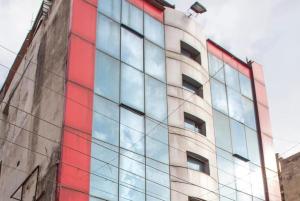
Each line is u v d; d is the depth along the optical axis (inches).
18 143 1450.5
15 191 1333.7
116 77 1312.7
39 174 1194.0
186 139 1369.3
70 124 1155.9
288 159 1722.4
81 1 1352.1
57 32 1389.0
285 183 1694.1
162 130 1341.0
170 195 1259.8
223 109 1571.1
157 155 1291.8
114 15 1409.9
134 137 1266.0
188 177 1314.0
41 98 1354.6
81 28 1306.6
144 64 1406.3
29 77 1528.1
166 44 1505.9
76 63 1244.5
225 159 1471.5
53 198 1072.8
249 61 1802.4
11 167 1450.5
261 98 1745.8
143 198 1203.2
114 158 1194.0
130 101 1306.6
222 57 1689.2
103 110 1234.6
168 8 1582.2
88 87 1234.0
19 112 1531.7
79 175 1110.4
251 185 1509.6
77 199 1080.2
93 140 1174.3
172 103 1403.8
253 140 1620.3
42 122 1285.7
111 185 1154.7
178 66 1481.3
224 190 1407.5
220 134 1504.7
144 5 1518.2
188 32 1573.6
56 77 1289.4
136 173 1221.1
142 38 1448.1
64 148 1118.4
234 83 1678.2
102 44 1328.7
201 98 1487.5
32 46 1590.8
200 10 1616.6
